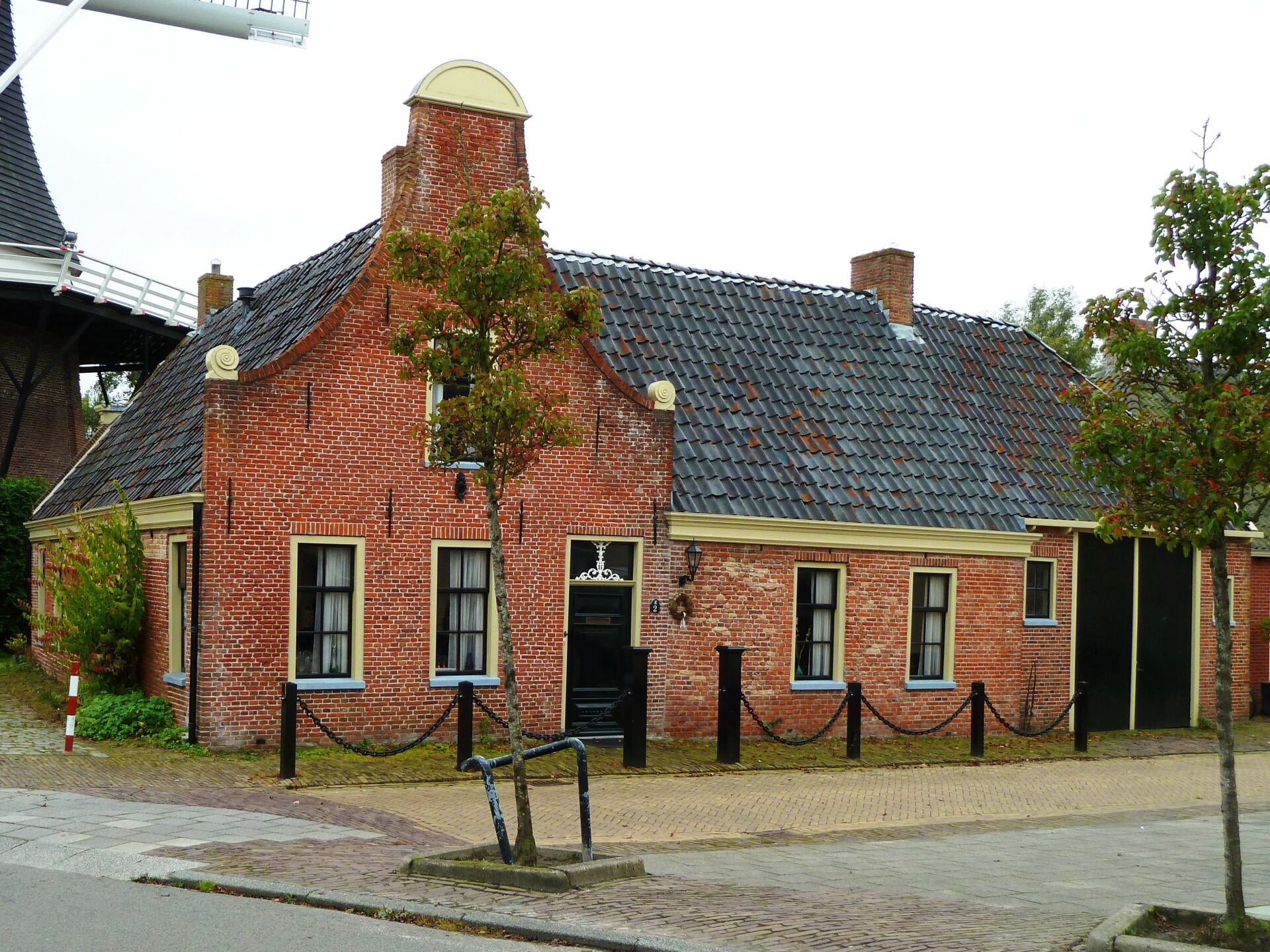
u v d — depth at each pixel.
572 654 17.95
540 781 15.13
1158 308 8.81
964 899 9.65
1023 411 23.98
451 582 17.34
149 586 18.23
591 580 18.08
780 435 20.56
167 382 23.52
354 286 16.59
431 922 8.26
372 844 10.85
